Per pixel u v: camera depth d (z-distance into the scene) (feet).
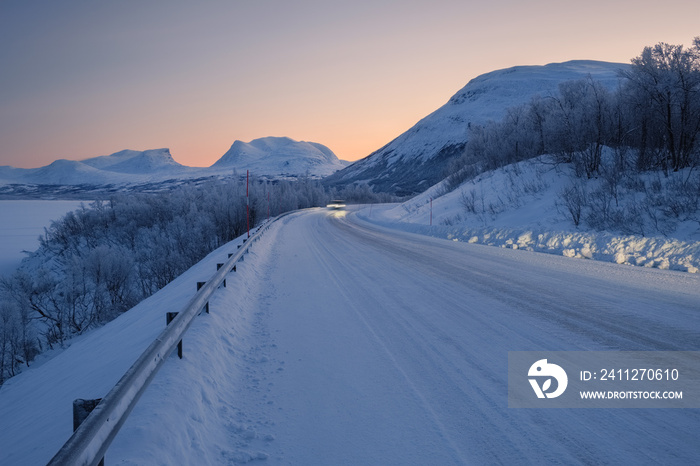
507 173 96.94
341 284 34.63
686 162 60.34
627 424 11.96
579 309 23.57
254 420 13.23
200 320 20.92
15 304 78.84
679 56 61.31
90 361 23.85
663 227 47.34
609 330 19.76
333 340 20.65
